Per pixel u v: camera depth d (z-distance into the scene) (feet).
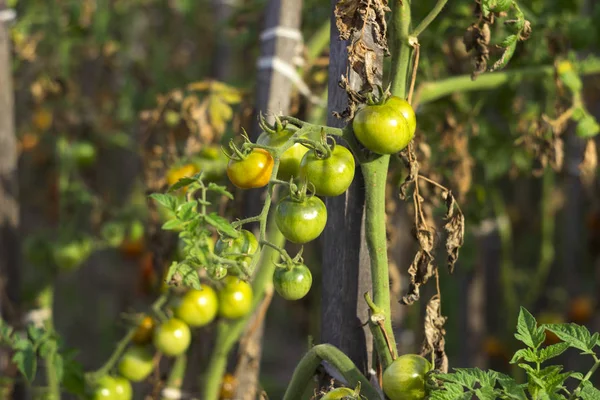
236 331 5.30
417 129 5.44
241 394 5.45
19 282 6.05
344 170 4.11
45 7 7.90
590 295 11.39
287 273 4.13
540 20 5.96
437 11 4.27
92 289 13.12
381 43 4.20
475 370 4.07
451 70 6.17
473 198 6.75
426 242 4.33
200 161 5.49
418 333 8.39
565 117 5.69
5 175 6.00
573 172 8.35
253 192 5.43
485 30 4.45
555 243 11.78
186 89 5.73
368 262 4.40
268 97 5.52
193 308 5.03
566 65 5.76
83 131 8.09
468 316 8.66
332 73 4.36
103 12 8.55
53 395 5.39
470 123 6.13
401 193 4.34
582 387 4.04
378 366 4.41
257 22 7.22
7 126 6.02
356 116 4.13
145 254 7.38
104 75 9.20
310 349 4.41
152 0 11.10
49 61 7.70
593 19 6.08
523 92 7.44
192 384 6.17
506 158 7.24
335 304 4.42
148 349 5.28
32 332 5.16
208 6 11.60
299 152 4.25
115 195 10.72
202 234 4.04
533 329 4.13
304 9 7.14
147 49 11.21
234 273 4.25
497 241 10.44
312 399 4.45
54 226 10.53
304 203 4.10
